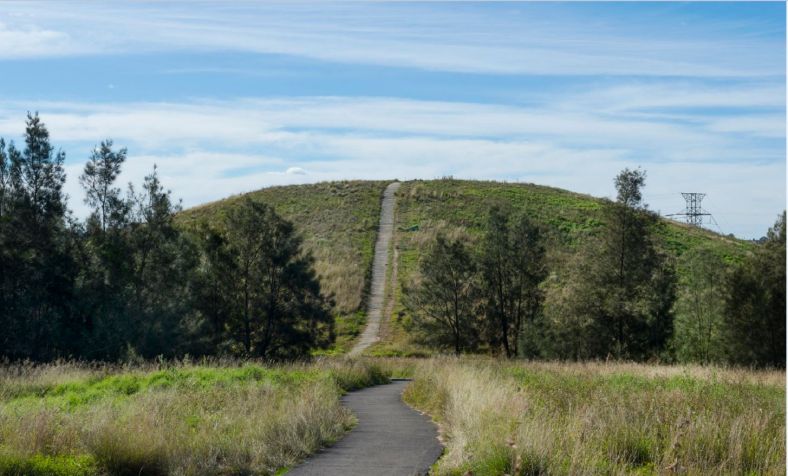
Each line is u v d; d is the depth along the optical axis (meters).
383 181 113.06
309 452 11.27
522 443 9.18
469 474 9.26
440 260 54.50
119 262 35.75
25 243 34.31
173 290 37.06
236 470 9.77
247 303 40.41
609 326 43.91
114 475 9.33
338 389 24.02
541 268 53.84
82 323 35.53
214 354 36.81
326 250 82.50
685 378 20.44
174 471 9.48
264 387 18.72
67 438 10.36
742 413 12.20
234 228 40.69
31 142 35.47
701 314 44.56
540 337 47.06
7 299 33.75
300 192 106.44
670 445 9.54
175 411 13.52
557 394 15.47
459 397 14.47
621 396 14.41
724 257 78.69
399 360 45.94
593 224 90.50
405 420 15.97
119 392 20.00
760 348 37.97
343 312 68.62
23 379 22.00
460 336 54.16
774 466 9.03
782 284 37.69
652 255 43.94
